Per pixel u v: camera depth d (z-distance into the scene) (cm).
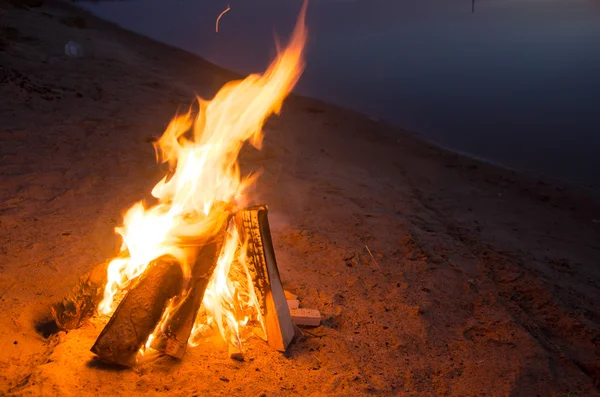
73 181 752
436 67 2172
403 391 402
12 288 483
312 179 884
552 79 1909
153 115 1087
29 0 2047
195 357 405
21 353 403
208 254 423
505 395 406
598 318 546
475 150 1260
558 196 973
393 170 1025
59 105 1048
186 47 2350
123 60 1545
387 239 670
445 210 839
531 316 537
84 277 439
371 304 517
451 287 564
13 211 644
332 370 409
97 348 380
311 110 1408
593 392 423
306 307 498
